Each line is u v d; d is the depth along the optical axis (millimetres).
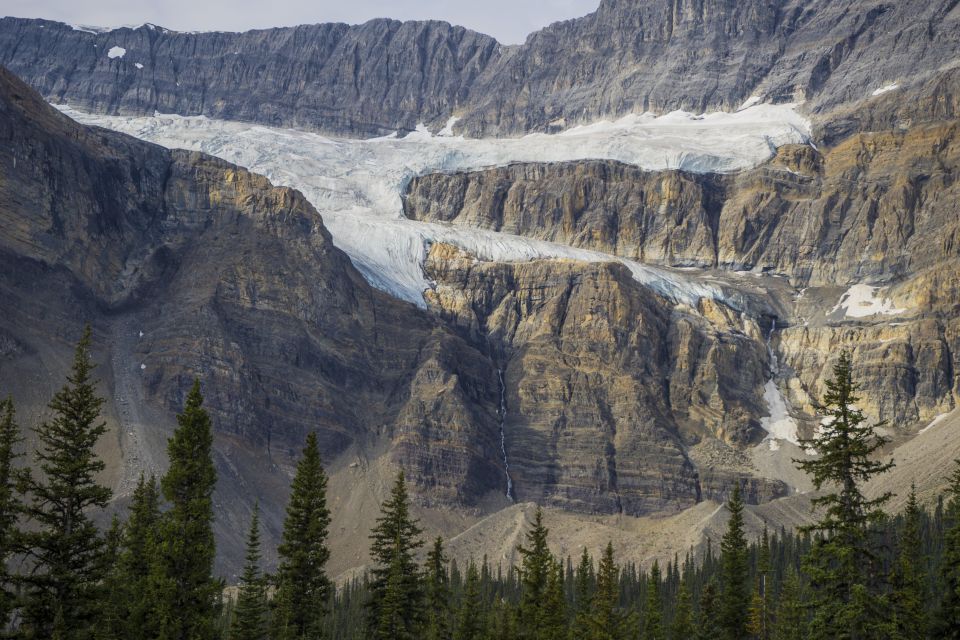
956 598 162875
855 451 145750
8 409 195250
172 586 184750
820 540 149750
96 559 181875
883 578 148500
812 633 148375
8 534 178500
